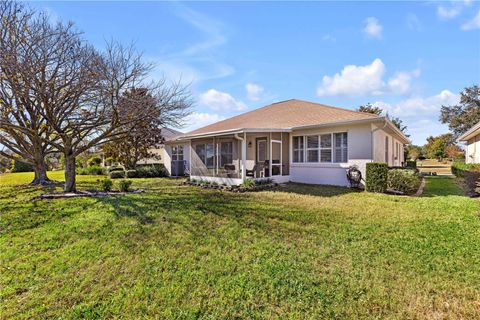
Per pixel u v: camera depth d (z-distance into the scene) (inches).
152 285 130.0
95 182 548.7
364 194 374.9
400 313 107.8
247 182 430.3
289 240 187.2
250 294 121.0
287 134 529.7
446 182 573.9
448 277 134.5
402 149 880.9
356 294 120.6
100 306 114.2
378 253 163.8
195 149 576.1
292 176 524.4
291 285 128.0
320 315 107.0
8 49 306.5
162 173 765.9
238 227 215.8
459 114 1449.3
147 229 211.2
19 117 433.1
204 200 327.3
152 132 722.8
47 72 335.9
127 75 379.6
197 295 121.3
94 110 375.2
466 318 104.5
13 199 336.2
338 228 212.7
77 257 160.7
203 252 167.6
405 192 394.6
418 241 182.1
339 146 460.1
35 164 492.1
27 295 122.3
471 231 200.8
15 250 171.5
